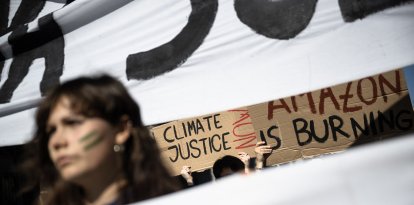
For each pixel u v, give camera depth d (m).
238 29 1.54
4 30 2.50
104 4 1.92
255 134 2.53
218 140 2.65
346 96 2.35
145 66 1.76
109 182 0.96
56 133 0.96
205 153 2.68
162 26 1.74
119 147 0.98
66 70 2.02
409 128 2.22
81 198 1.06
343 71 1.32
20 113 2.19
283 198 0.55
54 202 1.09
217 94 1.55
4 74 2.26
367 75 1.28
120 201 0.94
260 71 1.46
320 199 0.53
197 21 1.65
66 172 0.93
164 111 1.66
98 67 1.90
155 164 1.04
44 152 1.08
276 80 1.42
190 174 2.68
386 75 2.29
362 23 1.31
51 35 2.08
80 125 0.94
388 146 0.51
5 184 3.80
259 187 0.56
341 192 0.52
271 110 2.50
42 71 2.12
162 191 1.01
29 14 2.45
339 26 1.34
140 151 1.02
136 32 1.81
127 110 1.02
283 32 1.44
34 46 2.18
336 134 2.35
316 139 2.39
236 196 0.57
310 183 0.54
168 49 1.70
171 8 1.73
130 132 1.02
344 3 1.34
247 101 1.46
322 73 1.35
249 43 1.50
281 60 1.43
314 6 1.39
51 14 2.04
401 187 0.50
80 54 1.98
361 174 0.52
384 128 2.27
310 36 1.38
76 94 0.97
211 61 1.58
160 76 1.70
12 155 3.89
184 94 1.62
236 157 2.62
